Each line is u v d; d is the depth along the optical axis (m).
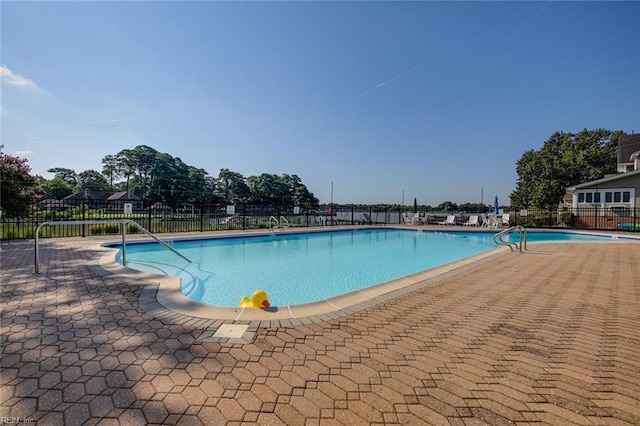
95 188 65.12
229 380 2.03
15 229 11.04
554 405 1.80
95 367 2.16
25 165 10.62
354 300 4.00
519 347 2.62
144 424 1.58
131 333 2.79
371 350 2.54
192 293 5.87
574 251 9.17
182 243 11.29
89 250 7.71
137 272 5.27
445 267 6.44
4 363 2.19
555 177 29.34
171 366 2.20
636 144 24.19
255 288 6.25
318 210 28.69
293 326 3.06
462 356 2.44
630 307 3.78
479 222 21.92
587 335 2.90
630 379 2.11
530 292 4.48
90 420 1.60
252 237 13.70
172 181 46.78
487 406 1.79
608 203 19.80
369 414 1.70
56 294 3.98
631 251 9.16
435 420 1.66
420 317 3.38
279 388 1.95
